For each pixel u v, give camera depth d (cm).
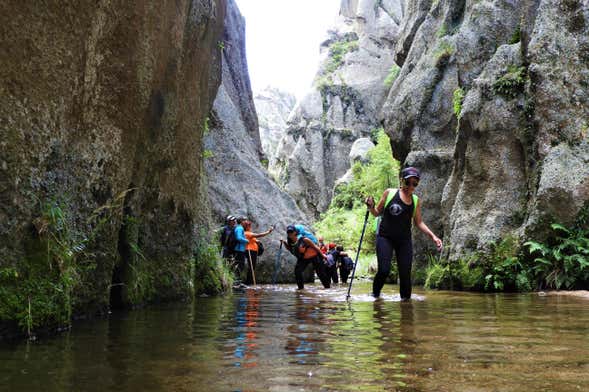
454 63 1278
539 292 768
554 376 175
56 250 336
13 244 305
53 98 350
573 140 839
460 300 599
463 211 959
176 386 166
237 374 183
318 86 4850
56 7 347
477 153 959
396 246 659
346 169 4606
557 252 789
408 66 1485
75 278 370
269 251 1550
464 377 175
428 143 1294
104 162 429
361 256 2170
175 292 620
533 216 826
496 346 241
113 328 330
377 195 2256
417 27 1563
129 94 468
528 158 891
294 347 243
